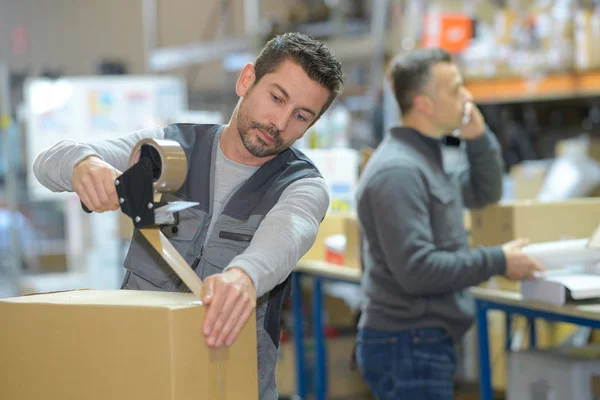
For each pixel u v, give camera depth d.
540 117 4.89
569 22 3.97
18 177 5.49
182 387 1.22
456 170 2.91
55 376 1.33
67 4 8.69
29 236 6.48
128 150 1.60
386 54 4.64
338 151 3.79
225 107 8.20
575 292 2.24
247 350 1.37
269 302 1.54
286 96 1.48
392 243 2.35
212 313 1.25
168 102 4.82
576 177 3.87
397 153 2.44
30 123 4.65
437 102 2.51
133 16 8.68
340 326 4.33
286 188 1.55
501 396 3.92
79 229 5.15
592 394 2.35
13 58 8.53
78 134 4.69
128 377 1.25
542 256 2.39
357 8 5.15
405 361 2.44
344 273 3.31
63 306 1.31
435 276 2.33
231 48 5.31
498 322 3.93
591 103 4.74
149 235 1.34
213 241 1.54
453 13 4.11
